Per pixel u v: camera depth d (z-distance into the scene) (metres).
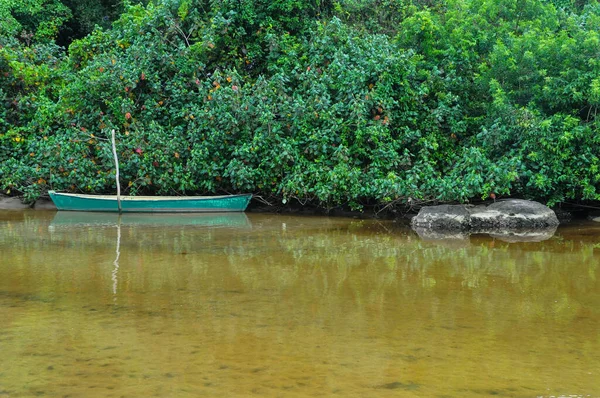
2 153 15.34
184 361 4.86
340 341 5.36
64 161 14.36
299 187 13.41
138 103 15.29
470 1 15.88
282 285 7.39
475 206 13.05
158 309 6.33
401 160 13.61
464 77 14.91
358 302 6.65
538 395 4.27
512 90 13.83
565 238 11.23
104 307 6.39
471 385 4.43
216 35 15.65
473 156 12.95
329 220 13.34
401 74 14.15
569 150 12.75
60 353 5.04
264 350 5.12
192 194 15.03
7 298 6.72
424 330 5.69
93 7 26.17
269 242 10.43
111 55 15.29
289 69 15.29
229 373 4.62
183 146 14.45
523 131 13.03
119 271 8.06
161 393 4.26
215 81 14.55
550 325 5.87
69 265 8.40
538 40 13.70
